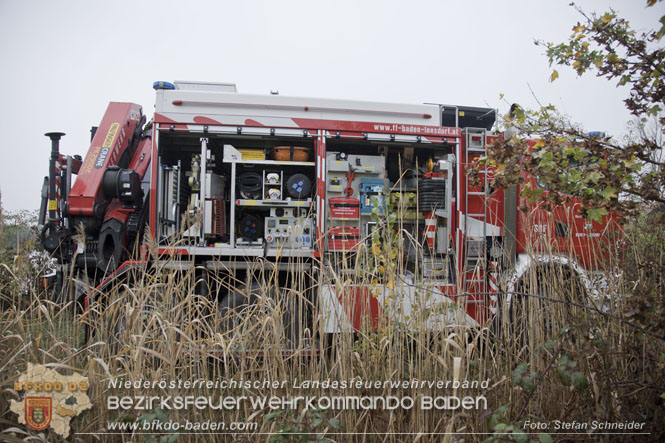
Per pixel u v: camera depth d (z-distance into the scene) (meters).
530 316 3.22
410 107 5.37
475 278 4.96
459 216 5.26
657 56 2.46
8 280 3.56
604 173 2.31
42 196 5.39
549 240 3.29
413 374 2.88
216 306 3.51
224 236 5.29
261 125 5.09
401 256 3.36
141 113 6.22
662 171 2.37
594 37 2.57
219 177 5.25
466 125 5.83
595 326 2.83
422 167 5.66
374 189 5.31
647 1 2.27
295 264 4.75
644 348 2.71
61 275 4.77
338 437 2.65
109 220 5.18
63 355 3.06
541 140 2.52
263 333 3.03
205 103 5.05
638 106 2.62
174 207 5.07
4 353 2.94
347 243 5.05
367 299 3.32
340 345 3.02
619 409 2.59
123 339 2.96
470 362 2.76
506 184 2.63
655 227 2.91
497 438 2.07
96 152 5.40
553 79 2.76
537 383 2.47
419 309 3.12
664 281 2.79
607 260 3.28
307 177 5.23
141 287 3.12
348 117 5.24
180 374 2.86
